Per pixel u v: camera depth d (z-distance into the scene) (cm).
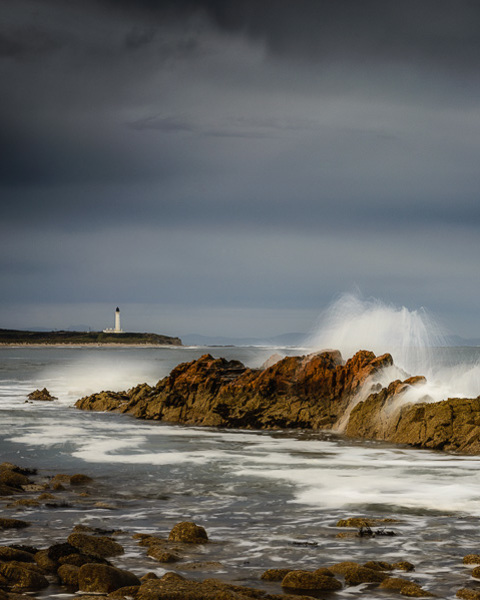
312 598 987
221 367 4112
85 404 4216
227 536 1391
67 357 17800
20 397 5059
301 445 2716
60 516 1571
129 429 3234
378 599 1012
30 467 2280
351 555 1255
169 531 1438
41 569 1135
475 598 990
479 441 2528
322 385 3525
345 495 1803
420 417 2783
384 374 3406
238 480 2025
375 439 2864
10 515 1579
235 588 1009
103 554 1231
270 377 3628
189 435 3028
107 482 2011
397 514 1588
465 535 1390
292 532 1423
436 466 2223
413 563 1201
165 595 971
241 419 3356
